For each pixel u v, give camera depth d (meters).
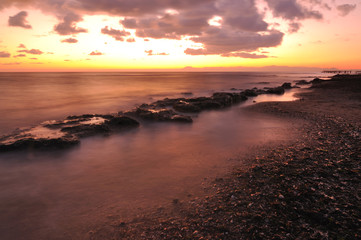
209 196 7.12
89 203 6.98
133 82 81.50
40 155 11.10
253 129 15.81
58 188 7.94
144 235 5.46
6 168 9.63
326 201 6.26
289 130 15.00
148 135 14.84
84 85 63.34
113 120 17.27
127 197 7.29
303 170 8.32
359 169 8.04
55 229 5.80
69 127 15.28
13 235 5.59
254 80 100.25
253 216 5.89
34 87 54.16
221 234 5.32
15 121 19.55
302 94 38.78
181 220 5.98
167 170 9.31
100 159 10.67
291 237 5.06
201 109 24.70
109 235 5.53
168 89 54.81
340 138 12.14
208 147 12.20
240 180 8.05
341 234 5.02
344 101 27.23
